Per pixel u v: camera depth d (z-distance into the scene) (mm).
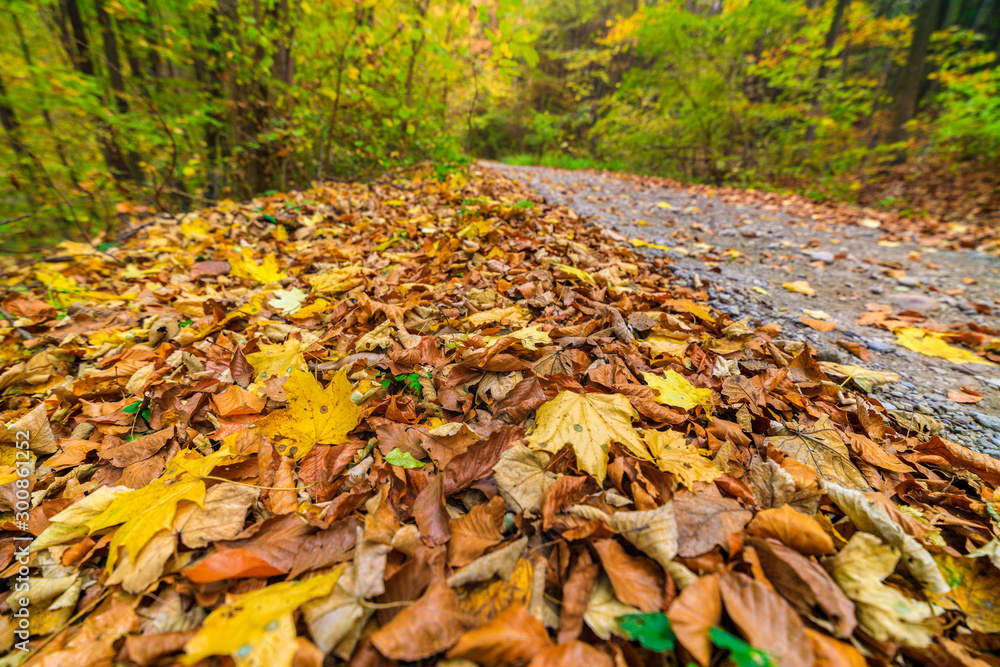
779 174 10672
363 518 1045
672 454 1195
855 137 10844
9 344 2131
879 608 805
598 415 1273
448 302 2201
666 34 10305
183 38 5246
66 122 5820
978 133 6824
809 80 9789
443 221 3811
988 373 1979
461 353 1682
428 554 918
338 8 5160
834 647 728
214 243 3467
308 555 948
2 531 1134
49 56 7355
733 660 651
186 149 5855
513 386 1490
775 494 1097
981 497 1223
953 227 5262
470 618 800
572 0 19438
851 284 3172
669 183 9797
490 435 1227
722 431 1344
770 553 882
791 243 4355
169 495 1077
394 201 4543
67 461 1368
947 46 8922
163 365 1831
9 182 5215
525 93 21781
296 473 1228
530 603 846
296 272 2941
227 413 1468
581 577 870
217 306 2289
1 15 5223
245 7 4996
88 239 4020
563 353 1633
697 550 906
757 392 1492
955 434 1550
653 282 2709
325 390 1353
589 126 20344
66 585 962
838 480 1206
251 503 1092
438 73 6434
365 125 6449
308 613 800
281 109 5859
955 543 1046
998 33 13500
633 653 755
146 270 3096
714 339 2016
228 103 5375
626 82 12062
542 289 2283
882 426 1461
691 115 11844
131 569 928
